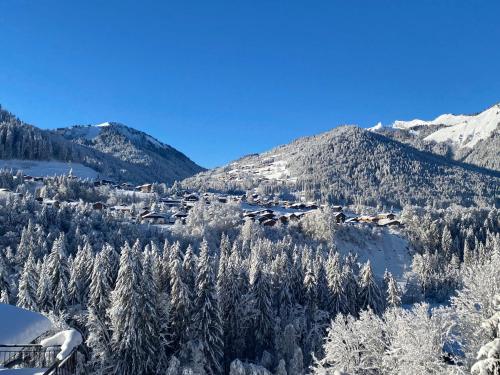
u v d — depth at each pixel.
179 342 55.03
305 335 69.19
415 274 118.12
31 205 120.19
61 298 57.38
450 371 25.00
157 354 51.88
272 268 80.19
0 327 17.81
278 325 67.00
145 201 186.50
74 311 56.94
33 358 19.06
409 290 111.62
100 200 177.75
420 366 26.53
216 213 148.12
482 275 28.72
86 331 53.34
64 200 159.62
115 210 147.62
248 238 130.25
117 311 49.38
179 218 153.12
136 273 50.72
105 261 61.53
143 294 50.47
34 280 58.62
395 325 33.31
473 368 18.69
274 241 138.25
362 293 78.19
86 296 60.72
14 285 69.62
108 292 54.94
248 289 69.81
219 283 64.06
